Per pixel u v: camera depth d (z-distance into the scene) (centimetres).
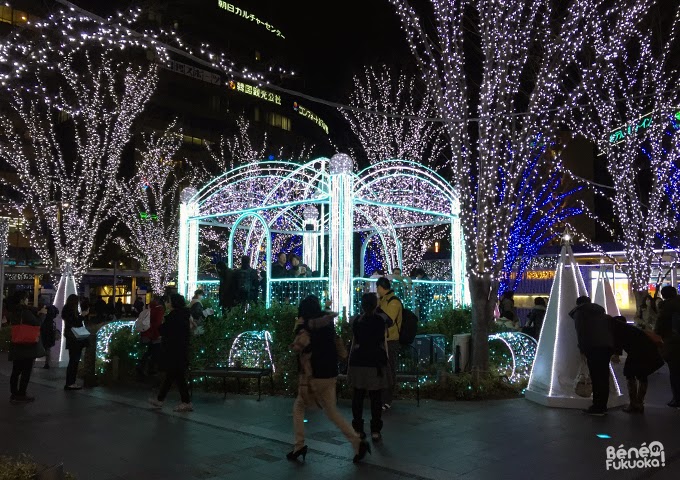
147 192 3375
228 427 718
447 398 894
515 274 2389
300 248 2269
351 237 1022
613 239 2702
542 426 721
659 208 1819
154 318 1043
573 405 827
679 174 1664
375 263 2281
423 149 2222
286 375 972
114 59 2441
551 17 1080
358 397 652
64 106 1986
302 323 609
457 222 1356
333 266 1014
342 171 1026
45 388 1028
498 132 955
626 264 1958
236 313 1088
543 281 2344
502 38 926
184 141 4700
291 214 1556
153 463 579
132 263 3909
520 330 1322
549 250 2362
